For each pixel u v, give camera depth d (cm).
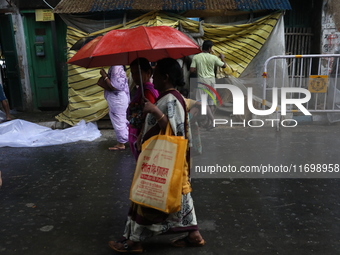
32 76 805
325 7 713
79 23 674
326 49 729
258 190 381
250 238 284
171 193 230
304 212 328
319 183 397
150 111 230
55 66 800
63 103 830
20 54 789
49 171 455
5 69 855
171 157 231
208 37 691
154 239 286
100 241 285
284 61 655
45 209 343
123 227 307
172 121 234
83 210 340
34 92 812
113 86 507
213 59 643
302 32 765
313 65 759
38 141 588
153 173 234
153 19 661
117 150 546
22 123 640
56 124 691
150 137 243
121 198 367
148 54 271
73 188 395
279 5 659
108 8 648
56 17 782
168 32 227
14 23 772
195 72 659
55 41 793
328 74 676
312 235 287
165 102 238
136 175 242
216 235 290
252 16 686
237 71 691
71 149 559
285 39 764
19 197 373
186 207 258
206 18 714
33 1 755
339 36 720
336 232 291
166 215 249
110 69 513
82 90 678
